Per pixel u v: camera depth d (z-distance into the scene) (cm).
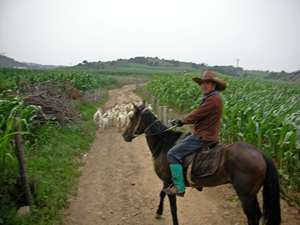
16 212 395
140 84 4294
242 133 627
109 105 1891
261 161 299
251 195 303
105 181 608
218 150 337
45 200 460
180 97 1412
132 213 471
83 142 877
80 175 627
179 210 480
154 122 429
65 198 495
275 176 298
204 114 342
